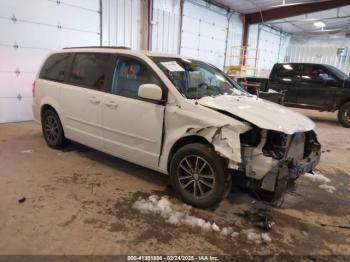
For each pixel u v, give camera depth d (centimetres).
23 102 685
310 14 1318
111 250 224
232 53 1384
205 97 305
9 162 396
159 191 329
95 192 320
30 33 664
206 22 1184
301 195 349
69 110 408
